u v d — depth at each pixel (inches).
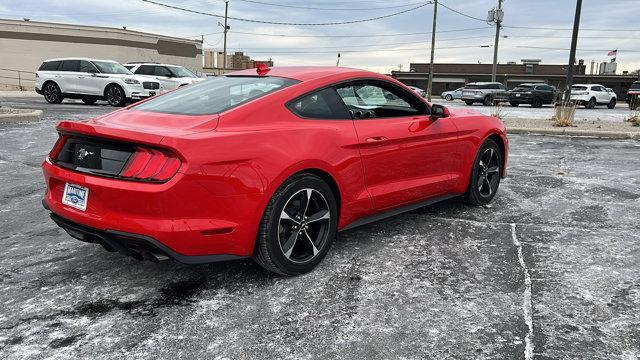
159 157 107.7
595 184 240.8
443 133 171.0
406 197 161.3
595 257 144.0
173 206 106.6
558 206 199.8
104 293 121.6
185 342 100.0
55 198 124.7
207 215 111.2
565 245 154.1
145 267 137.3
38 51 1374.3
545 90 1108.5
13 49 1364.4
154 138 107.1
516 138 427.2
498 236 162.7
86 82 716.0
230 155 112.6
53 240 159.5
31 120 470.6
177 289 123.8
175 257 109.7
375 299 117.9
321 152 130.0
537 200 209.6
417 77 2472.9
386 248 151.6
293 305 115.2
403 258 143.6
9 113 487.8
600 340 99.9
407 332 103.2
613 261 140.9
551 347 97.3
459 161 181.8
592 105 1109.1
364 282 127.4
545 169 280.4
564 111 514.0
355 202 143.3
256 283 127.0
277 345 98.8
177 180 105.6
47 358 94.3
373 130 146.4
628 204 203.2
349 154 138.3
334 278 129.9
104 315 111.0
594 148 366.3
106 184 109.7
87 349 97.5
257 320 108.5
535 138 427.8
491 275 131.4
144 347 98.2
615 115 795.4
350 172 139.2
